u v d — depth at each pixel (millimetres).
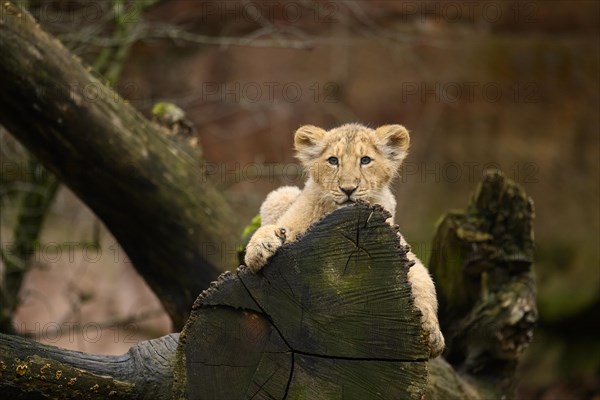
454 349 10258
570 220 18047
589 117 18562
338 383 6020
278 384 6055
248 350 6102
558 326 17625
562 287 17562
